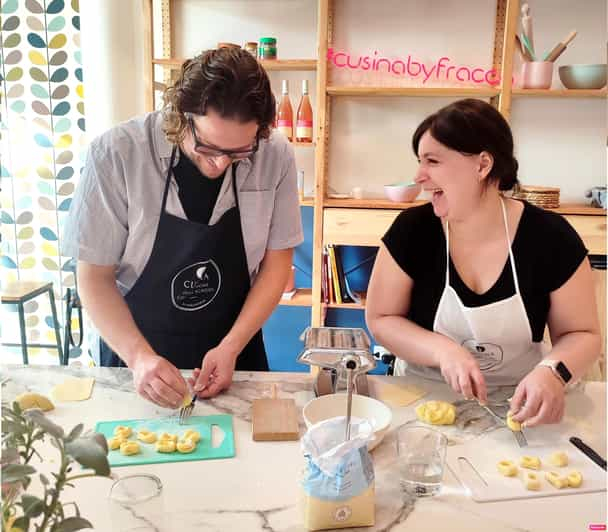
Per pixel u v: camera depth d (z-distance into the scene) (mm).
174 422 1037
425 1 2590
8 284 2840
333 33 2648
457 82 2641
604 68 2342
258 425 996
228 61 1015
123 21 2666
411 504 808
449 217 1228
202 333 1431
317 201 2502
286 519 767
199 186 1303
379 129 2729
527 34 2406
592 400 1165
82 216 1251
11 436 547
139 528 692
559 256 1240
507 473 879
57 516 520
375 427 955
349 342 943
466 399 1171
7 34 2854
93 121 2797
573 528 759
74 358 3178
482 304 1267
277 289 1437
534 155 2686
